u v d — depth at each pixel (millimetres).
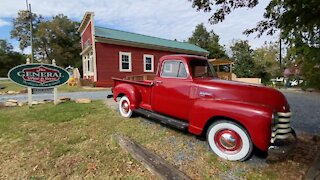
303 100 11055
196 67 4477
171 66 4684
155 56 20031
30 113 6594
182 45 25031
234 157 3479
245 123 3232
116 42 16844
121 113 6301
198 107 3842
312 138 4551
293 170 3186
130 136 4613
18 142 4340
